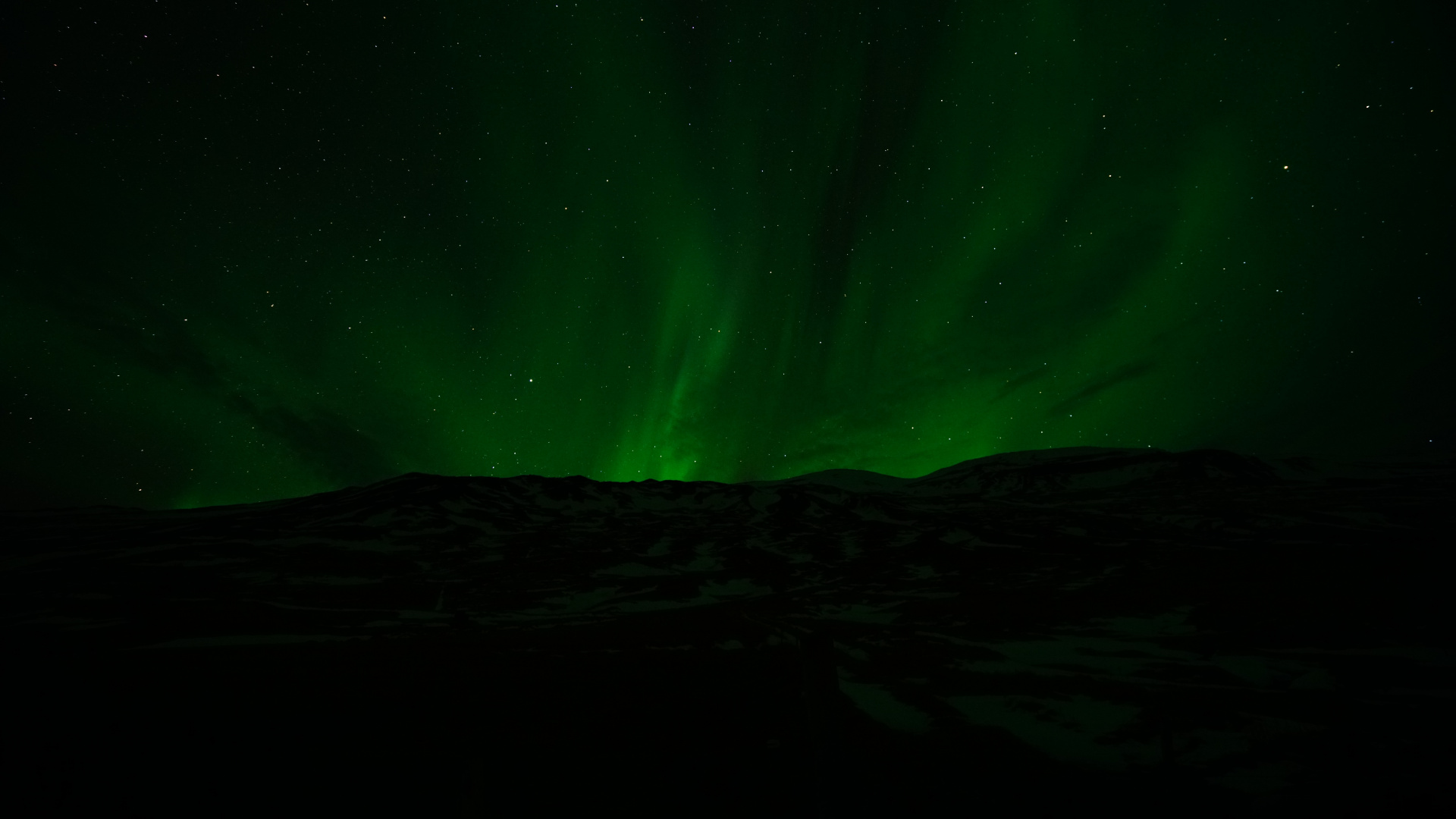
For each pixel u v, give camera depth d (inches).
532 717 278.1
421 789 216.8
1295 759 220.1
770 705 291.6
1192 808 188.4
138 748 252.1
